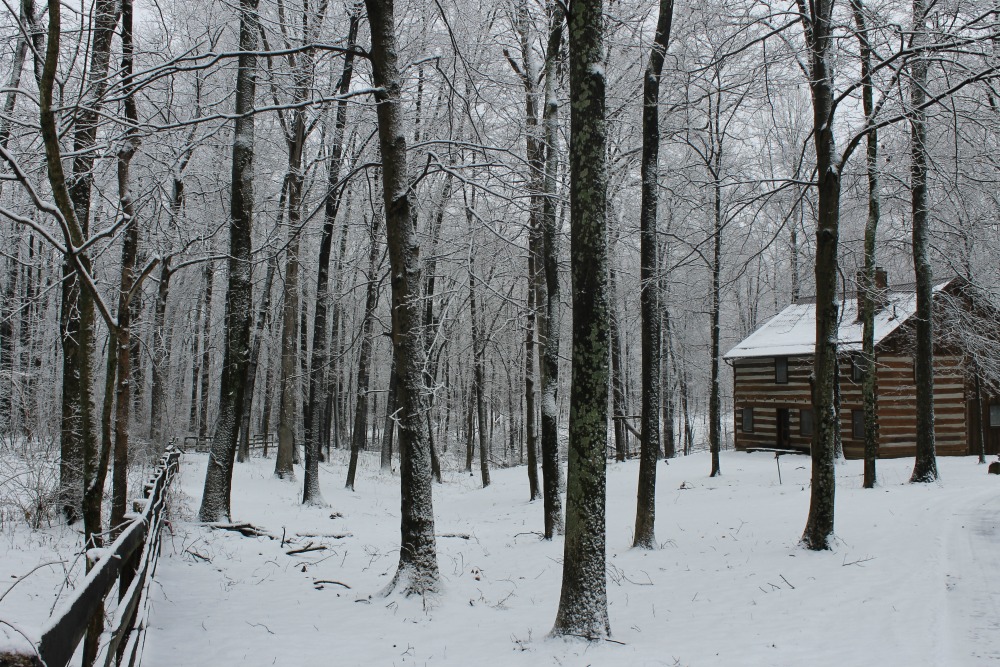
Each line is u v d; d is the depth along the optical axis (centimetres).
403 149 884
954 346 2648
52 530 945
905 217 2027
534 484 1972
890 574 877
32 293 1894
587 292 693
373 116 1473
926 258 1758
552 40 1356
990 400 2845
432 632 705
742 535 1217
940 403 2734
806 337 2994
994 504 1366
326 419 3173
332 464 2995
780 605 779
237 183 1299
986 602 735
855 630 670
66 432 1014
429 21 1423
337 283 2306
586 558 677
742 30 1166
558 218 1484
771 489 1845
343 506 1805
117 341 574
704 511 1527
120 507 641
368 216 1908
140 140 880
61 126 752
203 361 3052
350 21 1404
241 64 1280
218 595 821
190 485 1784
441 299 1659
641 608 809
